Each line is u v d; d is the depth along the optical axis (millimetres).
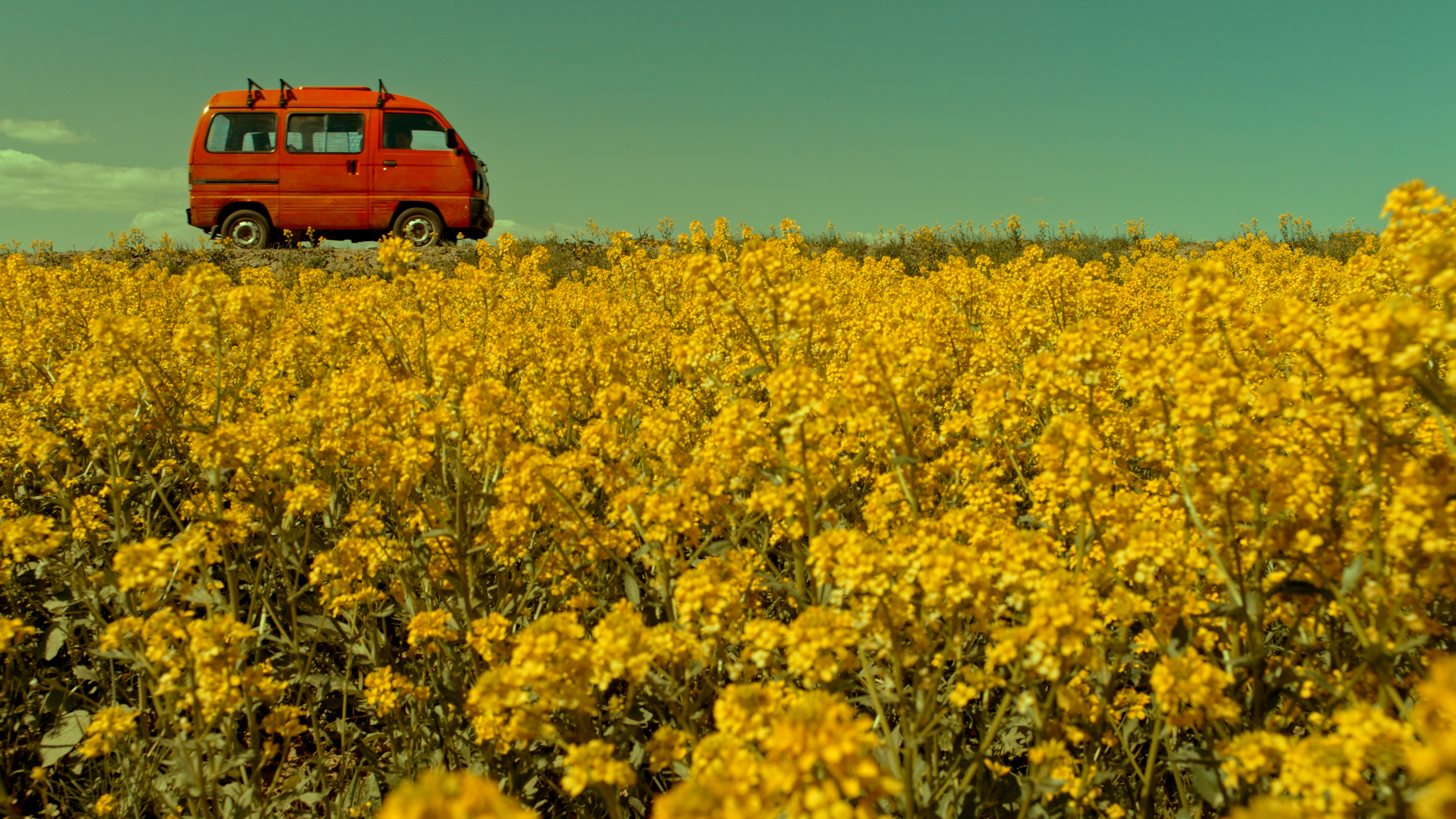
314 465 3791
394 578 3422
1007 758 2783
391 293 6742
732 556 2768
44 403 4941
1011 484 3838
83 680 3514
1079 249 18219
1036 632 2018
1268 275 8812
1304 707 2246
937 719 2236
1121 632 2287
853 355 3172
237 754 2703
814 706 1522
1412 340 2094
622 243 10219
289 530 3545
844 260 11211
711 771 1621
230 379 4527
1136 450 3049
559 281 14977
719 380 4164
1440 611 2480
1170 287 10094
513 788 2668
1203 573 2449
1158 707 2213
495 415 3496
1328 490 2363
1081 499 2496
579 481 3213
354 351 5625
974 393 4500
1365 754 1695
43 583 3883
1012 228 19266
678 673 2537
